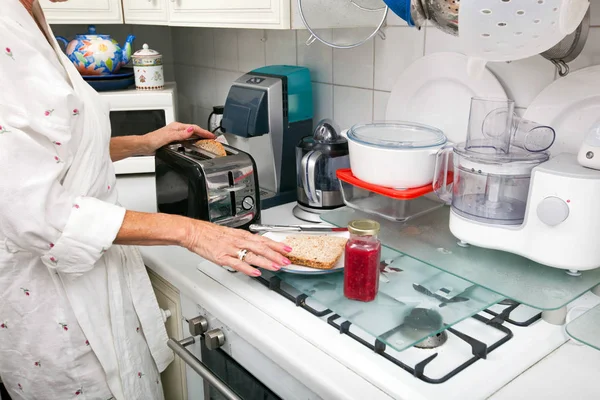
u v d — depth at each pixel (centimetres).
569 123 103
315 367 82
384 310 90
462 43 82
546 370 80
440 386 76
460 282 100
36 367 107
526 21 73
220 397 112
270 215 142
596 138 87
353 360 82
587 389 76
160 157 132
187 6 148
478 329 91
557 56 99
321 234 116
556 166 89
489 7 73
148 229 96
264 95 141
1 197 84
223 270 112
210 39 209
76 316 104
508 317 93
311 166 132
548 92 104
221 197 121
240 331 95
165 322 126
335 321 92
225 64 204
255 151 154
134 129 180
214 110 179
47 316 103
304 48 162
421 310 90
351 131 120
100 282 107
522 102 112
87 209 92
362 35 128
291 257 104
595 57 98
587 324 84
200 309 109
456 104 123
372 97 144
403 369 80
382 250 114
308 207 139
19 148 84
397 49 134
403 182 110
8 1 89
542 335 89
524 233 93
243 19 130
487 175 97
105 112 107
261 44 181
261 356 94
